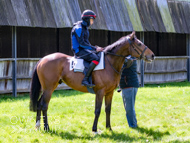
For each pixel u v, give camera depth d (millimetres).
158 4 17984
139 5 17109
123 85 8422
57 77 7961
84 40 7754
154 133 8008
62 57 8086
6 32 15461
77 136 7605
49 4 14016
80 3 14977
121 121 9211
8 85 13547
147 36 19891
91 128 8375
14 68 13531
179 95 13469
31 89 8070
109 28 15133
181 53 21172
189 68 19594
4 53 15438
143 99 12453
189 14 19266
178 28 18156
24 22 12914
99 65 7629
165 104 11453
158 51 20375
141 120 9398
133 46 7695
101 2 15656
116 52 7727
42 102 7934
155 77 18094
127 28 15867
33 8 13453
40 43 16469
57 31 17031
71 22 14211
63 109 10383
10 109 10234
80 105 11102
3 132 7742
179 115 9891
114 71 7707
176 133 8016
